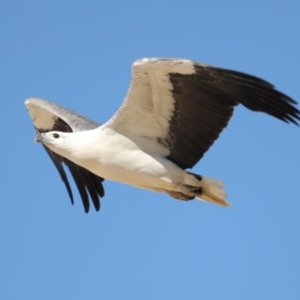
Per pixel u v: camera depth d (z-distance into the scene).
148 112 15.46
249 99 15.06
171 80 15.07
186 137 15.58
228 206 15.77
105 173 16.02
